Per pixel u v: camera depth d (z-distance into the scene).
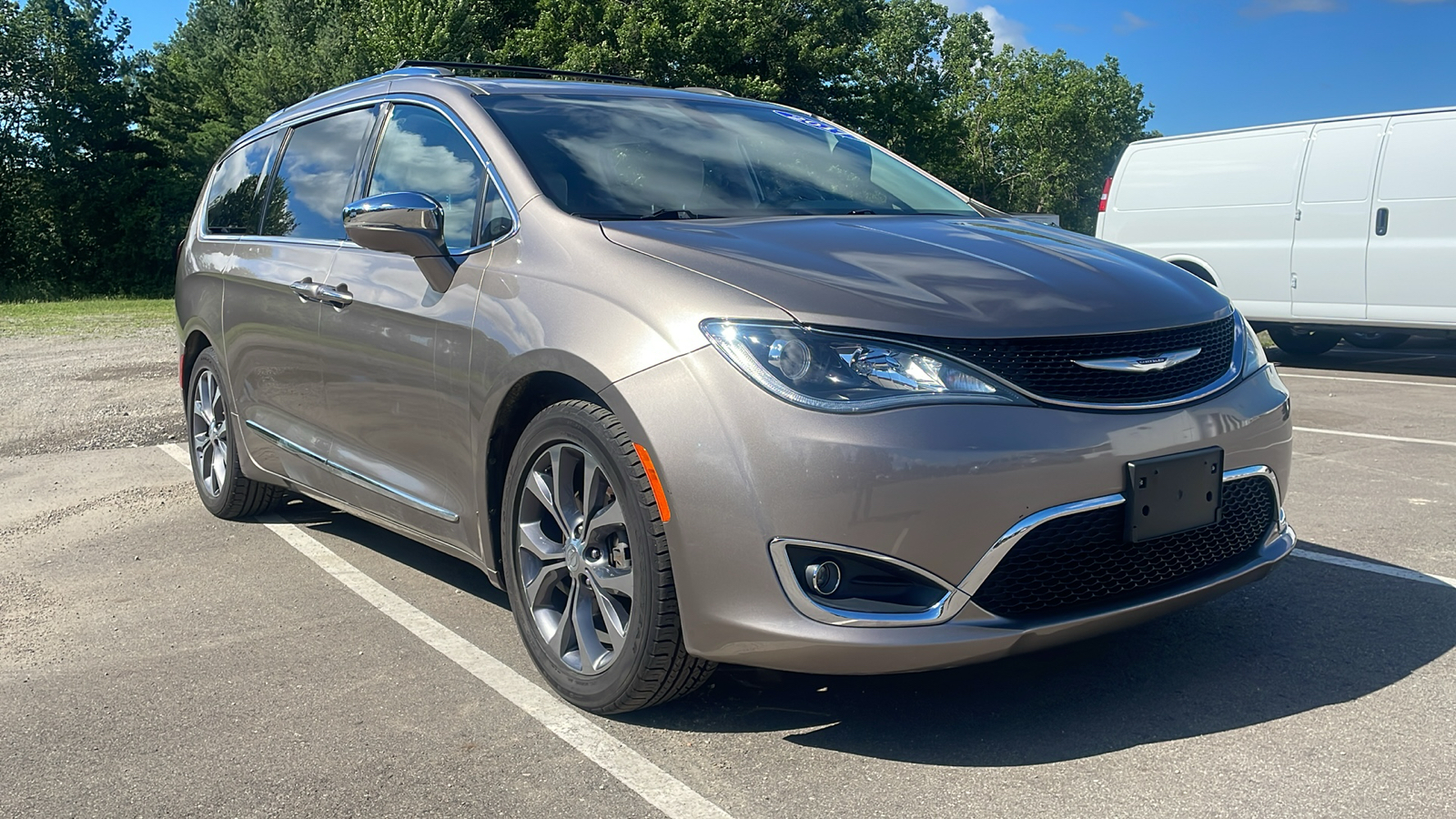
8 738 2.82
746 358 2.49
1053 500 2.46
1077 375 2.56
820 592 2.46
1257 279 10.27
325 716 2.90
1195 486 2.67
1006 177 80.56
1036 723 2.73
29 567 4.41
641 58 32.50
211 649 3.43
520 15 36.41
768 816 2.32
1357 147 9.59
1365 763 2.46
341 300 3.75
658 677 2.70
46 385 9.92
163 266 48.41
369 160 3.98
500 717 2.87
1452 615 3.41
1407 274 9.30
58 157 45.97
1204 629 3.33
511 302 3.03
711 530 2.51
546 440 2.90
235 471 4.86
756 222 3.17
